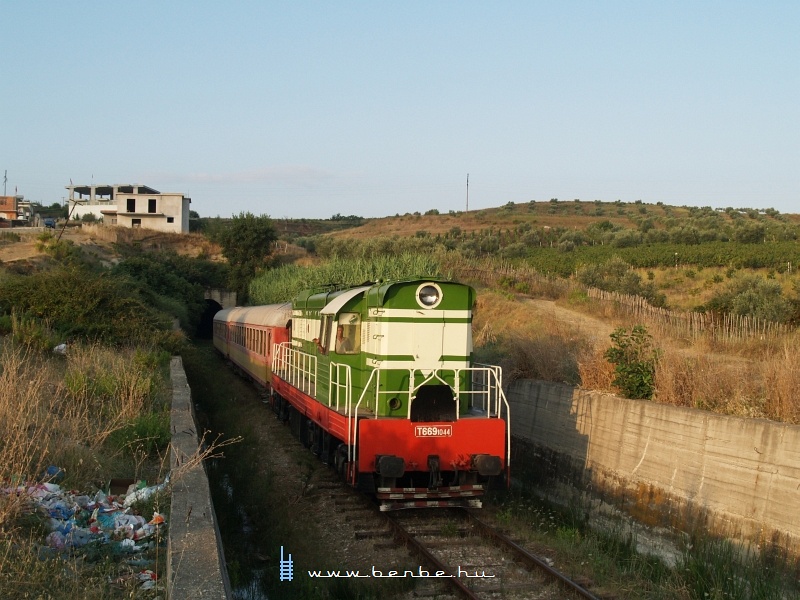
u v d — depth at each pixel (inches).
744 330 714.2
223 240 2124.8
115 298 896.3
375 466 428.1
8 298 824.3
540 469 552.1
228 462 525.0
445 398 455.8
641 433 436.5
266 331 870.4
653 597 322.0
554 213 4402.1
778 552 331.3
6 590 206.2
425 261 1226.0
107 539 270.7
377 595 319.9
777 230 2241.6
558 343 653.3
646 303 1114.1
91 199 3400.6
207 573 219.1
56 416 391.5
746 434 360.5
